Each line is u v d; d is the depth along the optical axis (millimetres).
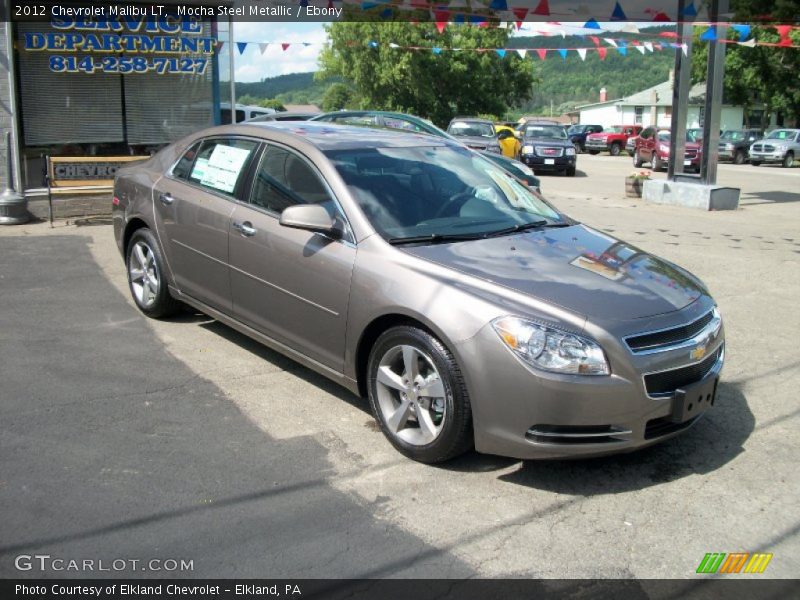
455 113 46156
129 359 5312
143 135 11711
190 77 11805
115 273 7617
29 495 3514
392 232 4316
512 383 3551
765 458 4145
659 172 26406
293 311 4621
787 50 37562
